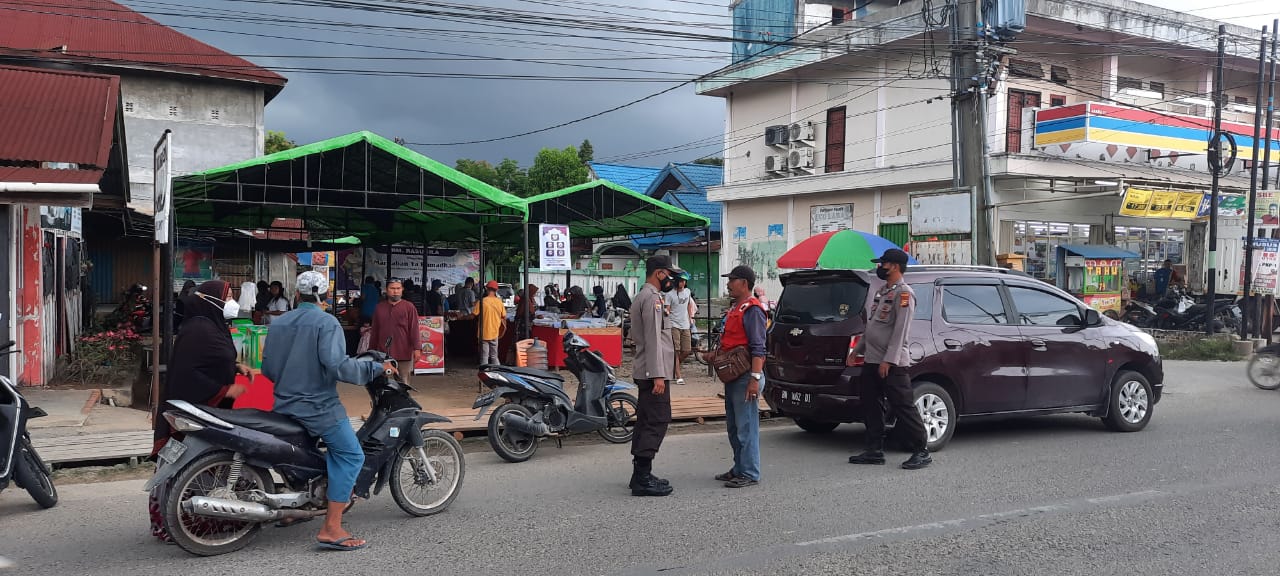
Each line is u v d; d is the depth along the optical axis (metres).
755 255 28.45
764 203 28.08
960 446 8.53
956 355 8.28
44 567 4.84
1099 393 9.13
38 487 6.01
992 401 8.51
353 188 12.47
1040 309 9.07
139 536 5.45
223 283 5.65
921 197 15.88
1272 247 21.11
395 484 5.75
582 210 15.39
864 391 7.67
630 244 34.41
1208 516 5.88
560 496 6.55
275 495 5.07
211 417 4.86
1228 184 23.80
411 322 10.88
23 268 11.24
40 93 11.24
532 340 12.40
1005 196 21.09
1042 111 20.25
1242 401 11.88
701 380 14.00
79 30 24.70
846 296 8.31
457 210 13.52
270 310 15.57
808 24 25.77
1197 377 14.41
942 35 21.23
